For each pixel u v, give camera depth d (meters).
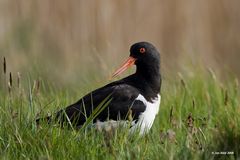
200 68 15.48
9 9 22.41
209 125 11.77
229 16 23.39
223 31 23.36
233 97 13.19
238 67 23.23
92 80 15.71
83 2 22.30
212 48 23.22
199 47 22.97
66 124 11.10
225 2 23.38
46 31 22.28
